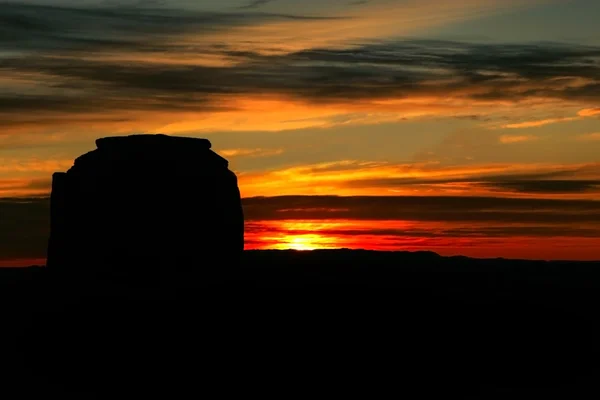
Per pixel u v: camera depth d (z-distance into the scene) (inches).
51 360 1370.6
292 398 1270.9
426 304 1578.5
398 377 1337.4
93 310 1503.4
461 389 1309.1
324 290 1594.5
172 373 1330.0
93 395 1273.4
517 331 1504.7
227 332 1429.6
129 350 1389.0
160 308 1499.8
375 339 1434.5
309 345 1407.5
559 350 1444.4
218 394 1279.5
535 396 1274.6
